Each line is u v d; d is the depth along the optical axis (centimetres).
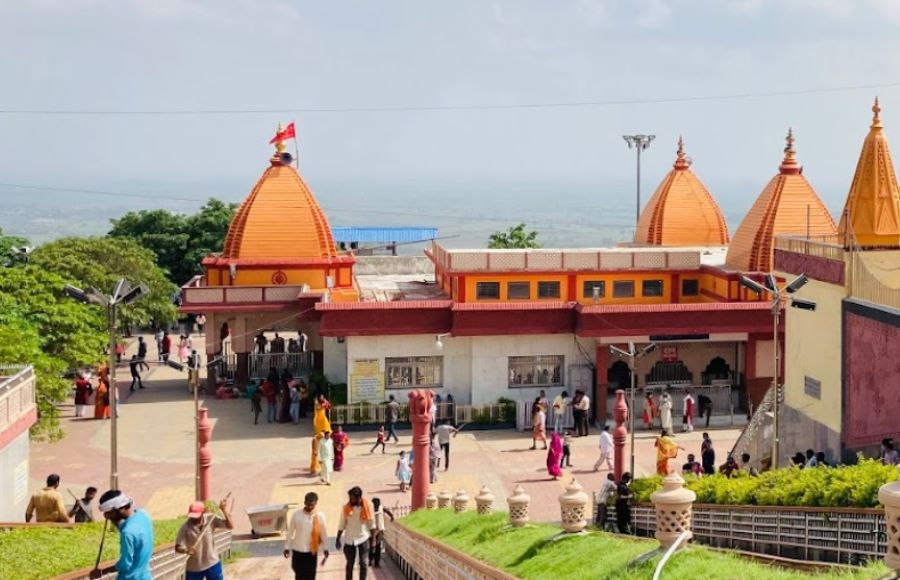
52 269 5422
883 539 1461
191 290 4659
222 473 3606
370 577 2361
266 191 4972
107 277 5481
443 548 1742
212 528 1617
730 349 4456
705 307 4234
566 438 3697
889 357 2803
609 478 2714
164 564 1720
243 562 2497
